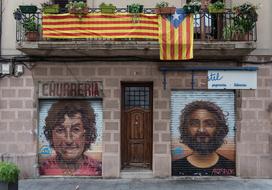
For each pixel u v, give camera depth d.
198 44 13.44
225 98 14.50
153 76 14.38
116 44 13.44
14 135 14.38
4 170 10.05
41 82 14.41
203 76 14.37
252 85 14.30
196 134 14.45
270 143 14.32
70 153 14.49
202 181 13.93
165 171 14.32
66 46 13.49
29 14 13.79
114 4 14.45
